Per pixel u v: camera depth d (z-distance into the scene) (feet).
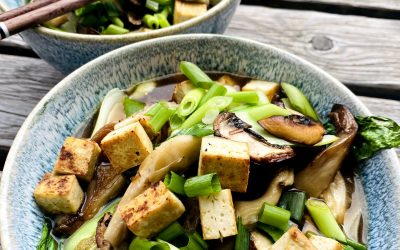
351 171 0.64
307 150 0.62
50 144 0.65
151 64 0.73
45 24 0.82
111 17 0.90
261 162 0.57
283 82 0.72
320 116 0.70
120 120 0.68
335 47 0.96
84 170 0.61
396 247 0.53
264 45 0.72
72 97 0.68
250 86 0.72
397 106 0.86
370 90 0.89
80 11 0.87
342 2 1.05
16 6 0.89
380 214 0.59
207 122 0.63
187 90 0.71
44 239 0.59
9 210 0.54
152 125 0.64
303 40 0.97
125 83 0.73
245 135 0.60
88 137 0.70
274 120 0.60
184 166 0.60
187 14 0.87
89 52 0.77
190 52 0.73
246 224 0.58
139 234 0.55
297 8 1.05
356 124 0.64
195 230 0.56
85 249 0.58
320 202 0.61
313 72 0.69
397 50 0.95
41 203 0.60
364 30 0.99
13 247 0.52
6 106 0.85
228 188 0.57
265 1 1.06
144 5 0.91
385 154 0.61
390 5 1.04
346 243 0.57
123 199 0.58
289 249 0.52
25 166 0.60
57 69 0.87
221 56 0.74
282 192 0.61
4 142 0.80
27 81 0.89
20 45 0.96
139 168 0.60
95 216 0.61
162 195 0.54
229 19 0.85
